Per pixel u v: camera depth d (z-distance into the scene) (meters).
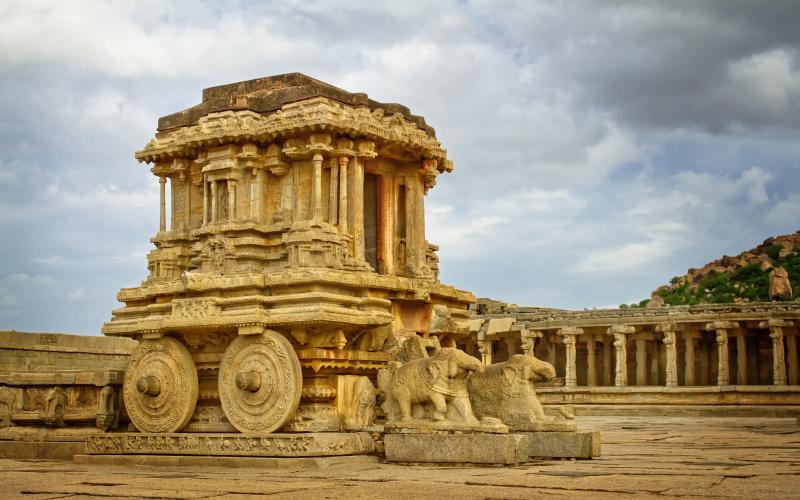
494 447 17.91
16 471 19.23
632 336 54.47
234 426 20.30
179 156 23.59
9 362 31.19
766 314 49.91
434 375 19.28
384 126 23.25
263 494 14.08
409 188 24.56
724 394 49.66
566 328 54.09
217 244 22.06
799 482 14.64
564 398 53.62
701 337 53.44
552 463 18.66
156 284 22.25
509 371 20.77
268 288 20.84
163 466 20.31
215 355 21.27
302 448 19.06
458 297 24.80
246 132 22.16
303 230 21.41
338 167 22.20
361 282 20.98
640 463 18.44
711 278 88.56
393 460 18.98
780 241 91.19
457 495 13.41
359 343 21.16
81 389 24.47
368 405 20.59
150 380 21.34
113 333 22.14
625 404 51.97
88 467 20.45
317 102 22.06
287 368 19.77
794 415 47.28
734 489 13.67
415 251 24.30
